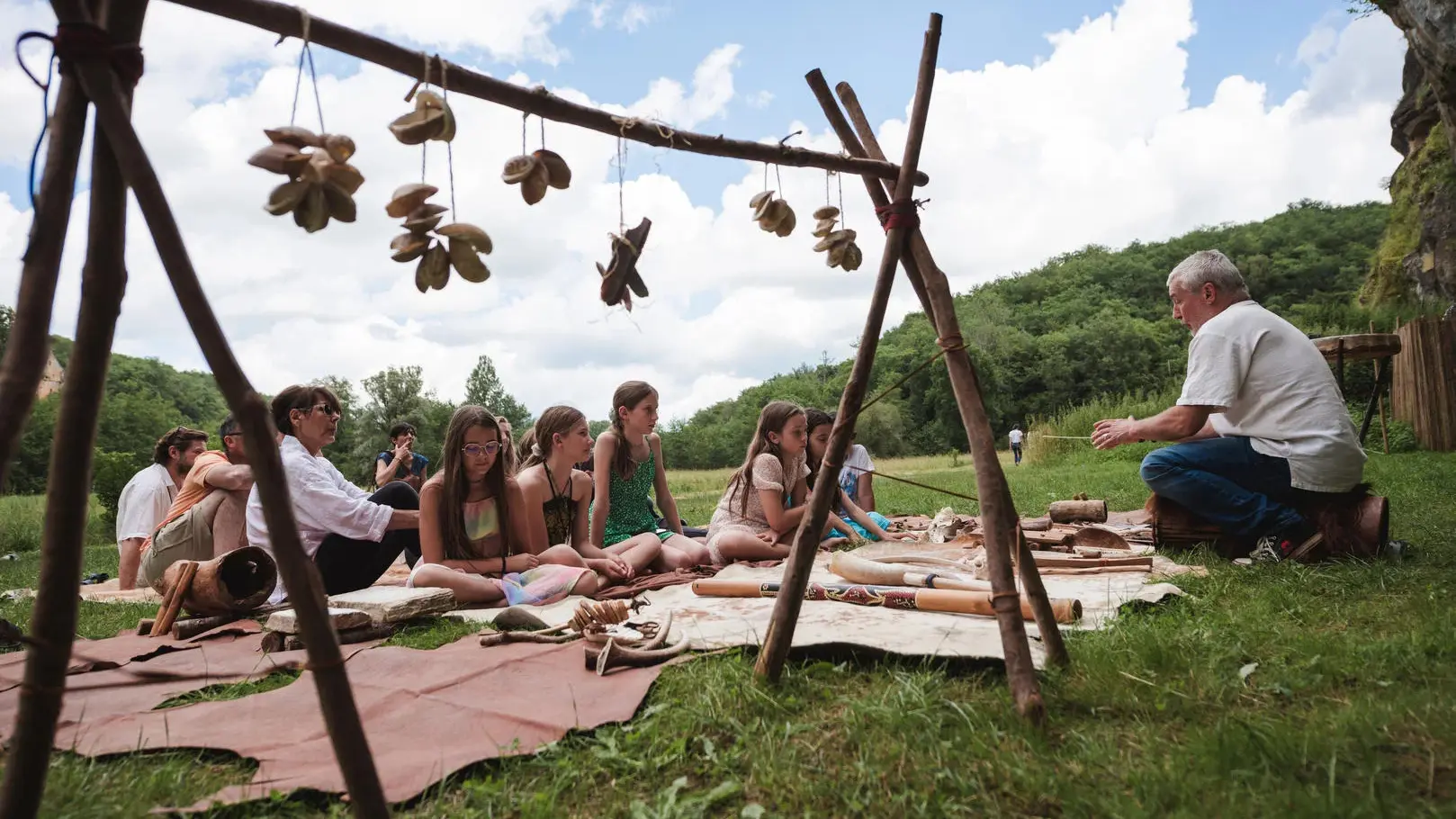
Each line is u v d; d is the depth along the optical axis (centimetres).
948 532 697
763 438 636
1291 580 435
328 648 165
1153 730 238
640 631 350
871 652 309
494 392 8075
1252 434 519
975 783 207
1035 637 328
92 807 210
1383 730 224
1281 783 199
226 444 610
